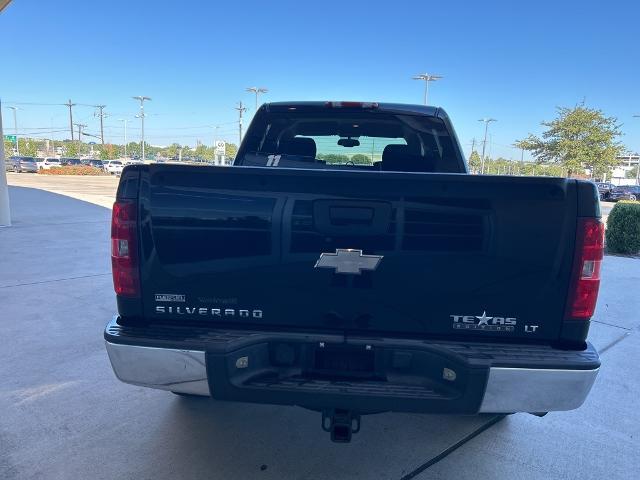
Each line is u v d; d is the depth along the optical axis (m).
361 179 2.22
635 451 3.05
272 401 2.27
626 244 10.62
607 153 37.34
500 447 3.05
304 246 2.29
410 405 2.21
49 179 37.94
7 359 4.11
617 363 4.41
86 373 3.89
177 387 2.32
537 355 2.19
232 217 2.31
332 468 2.78
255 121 4.21
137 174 2.33
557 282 2.21
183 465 2.78
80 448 2.91
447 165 4.23
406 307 2.29
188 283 2.37
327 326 2.34
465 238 2.22
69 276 6.97
